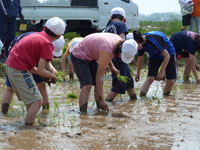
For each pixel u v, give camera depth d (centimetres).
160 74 633
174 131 435
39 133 415
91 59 525
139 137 409
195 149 373
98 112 535
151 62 668
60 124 458
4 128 434
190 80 875
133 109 560
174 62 672
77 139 396
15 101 607
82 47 523
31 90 443
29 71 456
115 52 497
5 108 516
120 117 504
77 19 1274
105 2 1307
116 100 637
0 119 481
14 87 454
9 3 884
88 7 1287
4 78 851
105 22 1318
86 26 1322
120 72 609
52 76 454
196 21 1120
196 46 776
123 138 404
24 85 439
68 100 626
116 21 607
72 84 806
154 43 618
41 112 528
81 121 476
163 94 692
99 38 508
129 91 643
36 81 534
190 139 405
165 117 505
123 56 497
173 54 669
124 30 600
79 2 1295
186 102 616
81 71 525
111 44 498
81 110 536
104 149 368
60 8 1243
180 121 482
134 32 617
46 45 435
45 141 387
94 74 551
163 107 574
